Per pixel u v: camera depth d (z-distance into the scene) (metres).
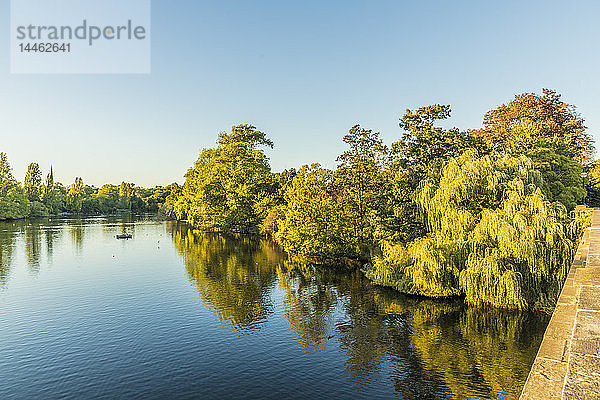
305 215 49.41
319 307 31.48
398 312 29.23
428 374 20.14
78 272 47.75
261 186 84.06
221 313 31.22
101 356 23.48
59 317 30.78
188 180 117.19
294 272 44.81
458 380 19.44
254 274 44.88
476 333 24.75
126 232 96.50
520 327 25.28
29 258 58.03
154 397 18.83
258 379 20.34
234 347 24.45
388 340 24.44
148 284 41.22
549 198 35.16
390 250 37.19
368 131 45.72
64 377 20.97
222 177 89.75
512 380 19.23
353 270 44.44
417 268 31.16
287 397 18.53
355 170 46.59
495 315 27.34
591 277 7.87
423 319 27.55
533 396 4.32
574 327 5.38
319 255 50.53
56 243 74.94
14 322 29.64
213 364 22.20
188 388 19.62
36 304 34.38
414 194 33.69
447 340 23.97
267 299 34.66
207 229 100.12
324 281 39.88
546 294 27.03
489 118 71.94
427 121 38.50
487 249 27.44
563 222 27.12
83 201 186.25
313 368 21.36
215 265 50.94
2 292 38.50
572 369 4.29
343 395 18.55
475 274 27.38
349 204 47.91
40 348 24.78
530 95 65.62
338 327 26.98
